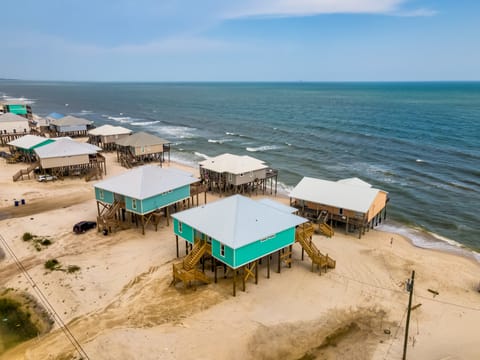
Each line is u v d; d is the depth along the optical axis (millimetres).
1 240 34688
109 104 197000
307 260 32750
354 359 21234
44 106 183750
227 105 185250
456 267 32188
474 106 163875
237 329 22875
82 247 33438
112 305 25109
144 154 65625
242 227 26922
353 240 37438
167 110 163750
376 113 140000
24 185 52031
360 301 26766
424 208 46500
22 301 25578
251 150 78562
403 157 71062
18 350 21078
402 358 21312
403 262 32562
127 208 36719
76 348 20703
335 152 76062
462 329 24141
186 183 40094
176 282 27859
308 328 23609
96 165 58438
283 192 53000
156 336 21656
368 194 39000
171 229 37969
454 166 64312
